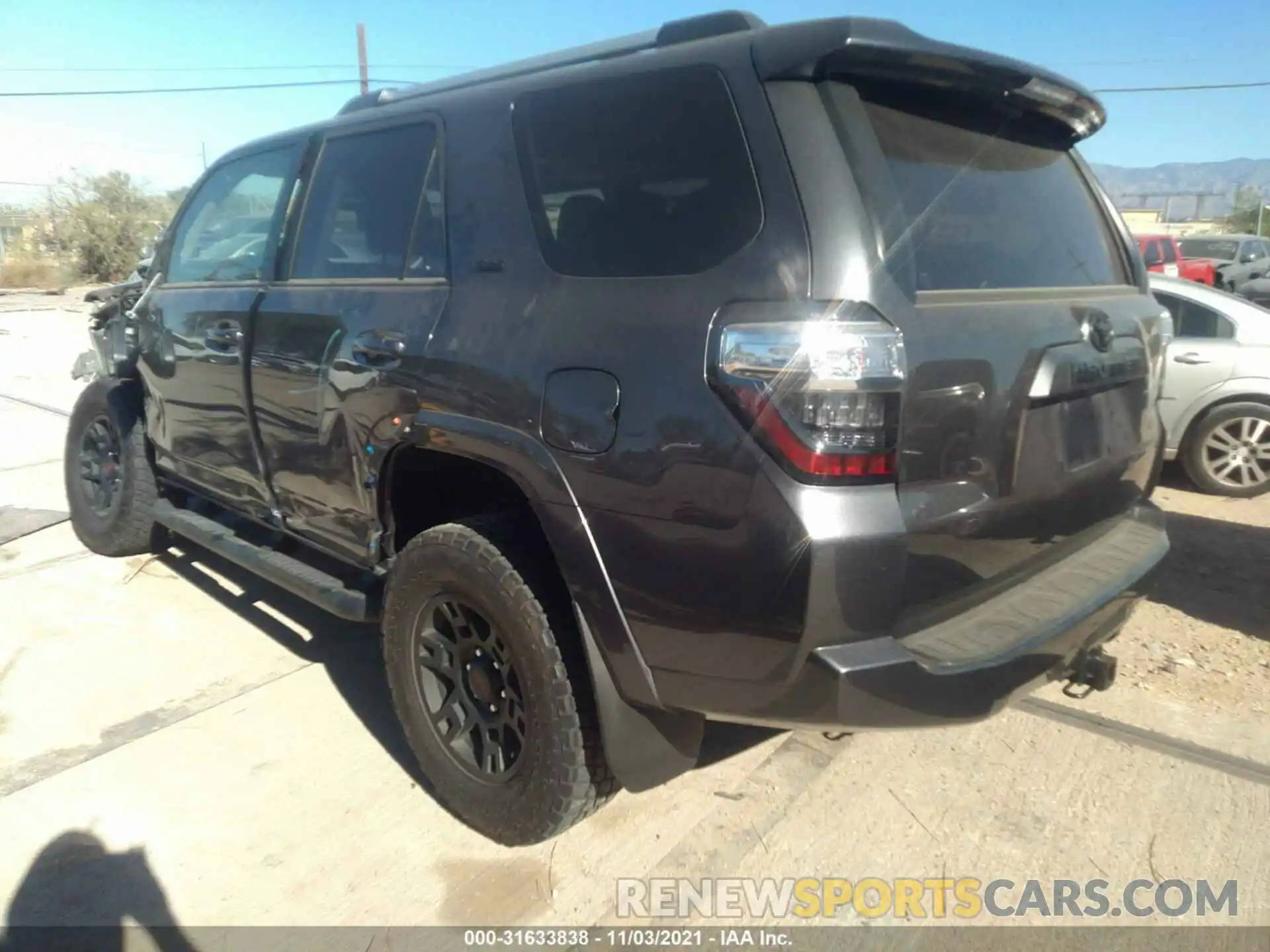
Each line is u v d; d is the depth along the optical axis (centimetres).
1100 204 302
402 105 306
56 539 525
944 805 289
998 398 219
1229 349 609
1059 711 341
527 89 261
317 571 336
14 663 380
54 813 286
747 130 211
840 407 193
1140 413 284
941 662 206
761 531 197
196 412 387
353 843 274
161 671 375
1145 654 384
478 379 246
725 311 204
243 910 249
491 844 272
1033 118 268
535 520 255
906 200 217
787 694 205
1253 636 400
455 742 278
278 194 350
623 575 219
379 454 281
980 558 223
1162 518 297
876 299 198
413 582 271
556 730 241
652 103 230
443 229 272
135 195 3428
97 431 487
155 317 412
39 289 3023
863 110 216
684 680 219
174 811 288
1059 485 244
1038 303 241
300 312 314
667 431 208
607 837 276
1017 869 262
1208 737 323
